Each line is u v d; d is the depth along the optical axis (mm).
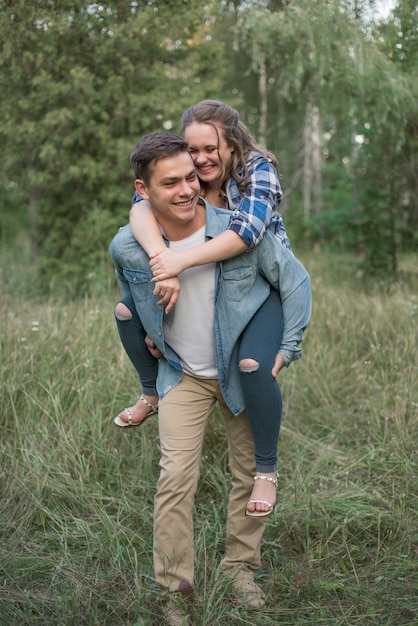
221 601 2479
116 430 3619
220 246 2244
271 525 2975
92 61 6668
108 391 3820
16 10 5867
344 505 3127
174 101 7164
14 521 2959
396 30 6004
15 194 8750
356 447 3848
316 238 12086
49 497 3141
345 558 2795
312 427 4145
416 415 3758
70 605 2428
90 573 2635
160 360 2510
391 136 7258
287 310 2402
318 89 6961
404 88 6188
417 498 3156
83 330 4547
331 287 7289
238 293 2342
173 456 2359
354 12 6082
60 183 7391
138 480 3338
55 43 6215
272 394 2336
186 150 2242
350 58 6051
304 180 12594
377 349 4688
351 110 6797
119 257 2391
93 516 3055
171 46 7168
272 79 9531
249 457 2537
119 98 6914
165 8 6559
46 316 5020
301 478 3344
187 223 2332
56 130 6906
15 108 6719
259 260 2361
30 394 3732
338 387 4504
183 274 2338
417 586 2531
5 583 2543
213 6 6742
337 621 2381
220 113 2430
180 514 2350
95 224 7531
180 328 2391
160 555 2369
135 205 2439
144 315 2395
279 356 2377
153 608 2471
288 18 5980
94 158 7512
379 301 6027
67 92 6625
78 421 3549
